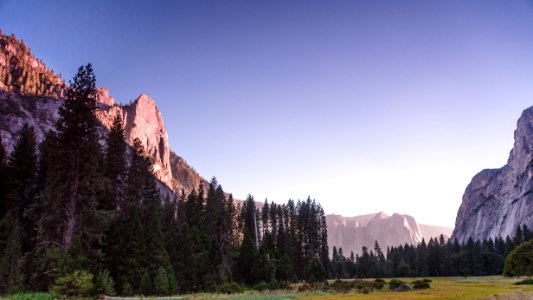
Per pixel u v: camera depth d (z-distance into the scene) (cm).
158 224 5706
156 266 5153
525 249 9106
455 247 17950
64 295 3422
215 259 6925
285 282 7394
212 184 9981
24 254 4259
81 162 4453
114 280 4753
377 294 4469
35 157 5834
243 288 6175
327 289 5644
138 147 6919
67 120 4459
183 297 4025
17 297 3216
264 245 8250
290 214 12838
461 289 4953
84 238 4478
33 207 4494
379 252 19200
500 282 6925
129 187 6450
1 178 5362
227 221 9100
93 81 4672
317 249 12769
